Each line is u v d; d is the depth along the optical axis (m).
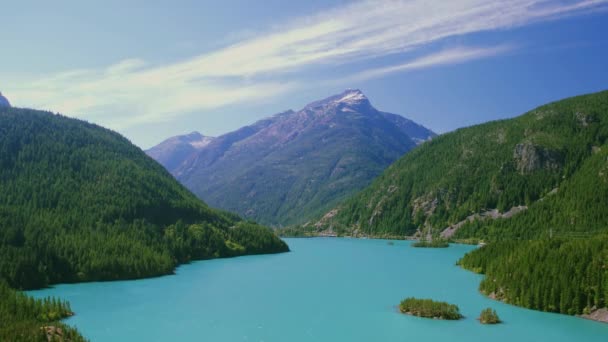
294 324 116.38
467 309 126.56
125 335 107.62
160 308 132.62
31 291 153.88
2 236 170.75
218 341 104.12
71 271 170.25
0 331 92.88
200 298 145.62
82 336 101.00
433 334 107.06
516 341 101.56
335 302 138.88
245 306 134.62
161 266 191.62
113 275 175.62
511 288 133.50
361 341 102.94
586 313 115.75
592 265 120.38
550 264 128.50
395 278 176.25
